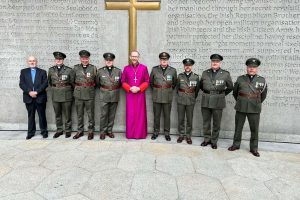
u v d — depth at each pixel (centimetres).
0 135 559
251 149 480
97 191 340
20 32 567
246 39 539
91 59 570
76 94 533
